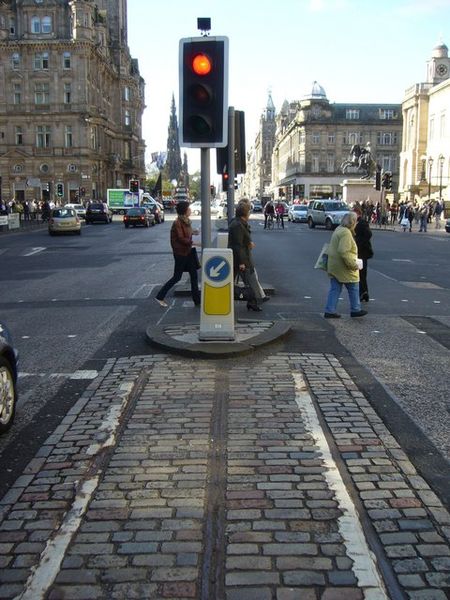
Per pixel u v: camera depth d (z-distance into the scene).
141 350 8.45
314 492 4.37
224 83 8.10
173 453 5.05
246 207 11.17
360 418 5.81
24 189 81.44
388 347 8.66
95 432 5.53
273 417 5.83
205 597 3.27
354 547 3.69
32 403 6.43
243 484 4.50
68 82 79.50
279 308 11.85
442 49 83.56
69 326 10.43
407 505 4.19
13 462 5.01
